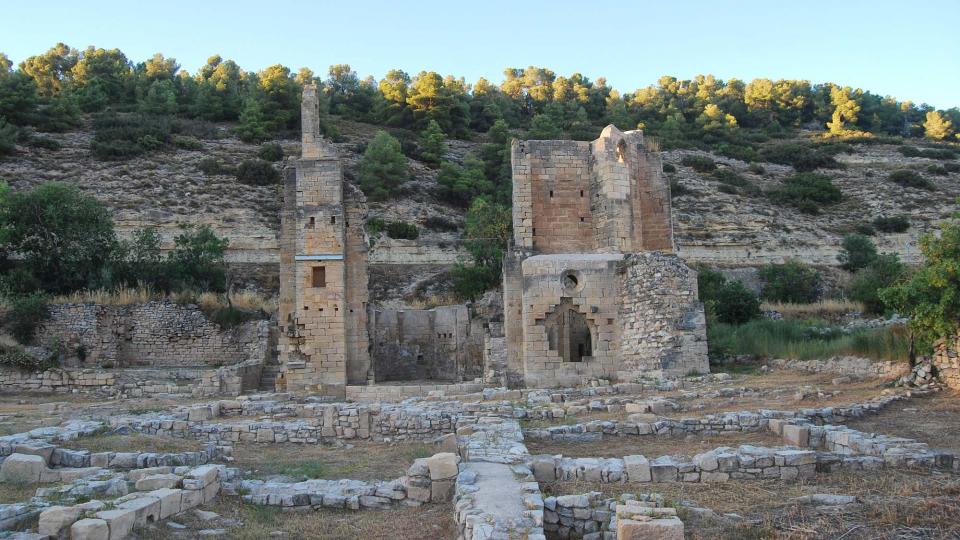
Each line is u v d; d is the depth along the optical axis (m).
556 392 28.86
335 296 36.41
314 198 37.03
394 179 93.88
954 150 134.62
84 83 124.69
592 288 36.28
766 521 12.22
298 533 13.36
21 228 47.28
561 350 38.53
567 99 156.12
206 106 117.50
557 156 40.50
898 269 53.66
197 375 38.25
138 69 147.12
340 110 133.88
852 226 94.56
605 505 12.97
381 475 18.00
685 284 33.94
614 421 21.69
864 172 119.06
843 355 31.97
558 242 39.78
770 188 108.75
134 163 89.38
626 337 35.31
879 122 161.00
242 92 127.06
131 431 21.53
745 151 129.12
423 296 63.81
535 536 10.73
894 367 28.11
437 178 100.81
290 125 115.94
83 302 42.53
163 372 38.38
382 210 86.94
